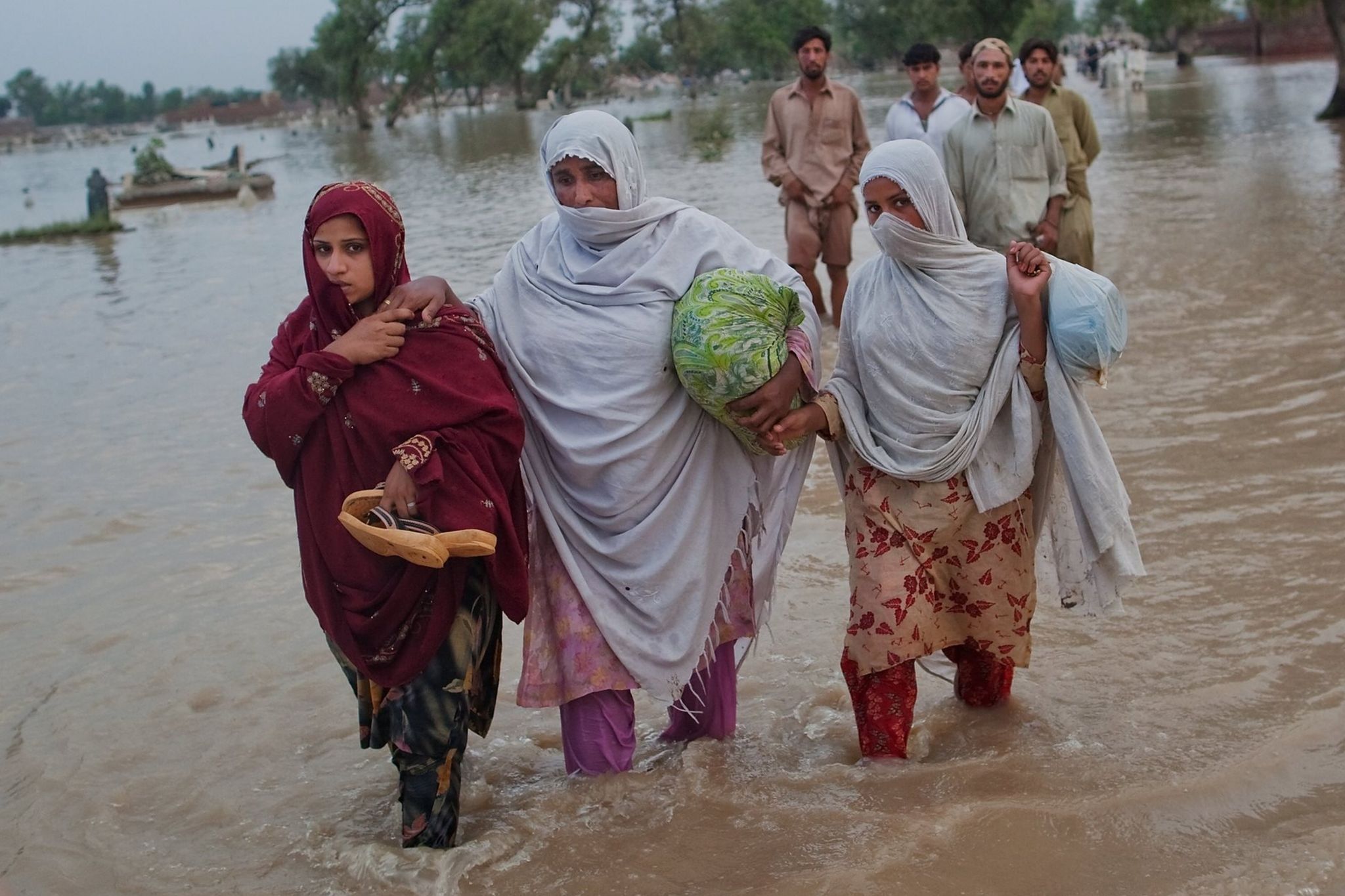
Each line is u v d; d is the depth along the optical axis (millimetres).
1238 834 3096
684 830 3334
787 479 3861
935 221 3516
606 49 86125
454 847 3330
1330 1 24281
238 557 5660
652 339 3482
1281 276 9836
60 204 35250
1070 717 3773
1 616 5141
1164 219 13430
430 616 3203
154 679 4504
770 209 17109
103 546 5914
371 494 3086
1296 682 3828
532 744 4027
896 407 3557
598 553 3574
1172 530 5082
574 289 3525
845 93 9484
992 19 59719
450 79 89938
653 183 22172
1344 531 4898
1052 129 7590
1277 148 20281
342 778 3811
